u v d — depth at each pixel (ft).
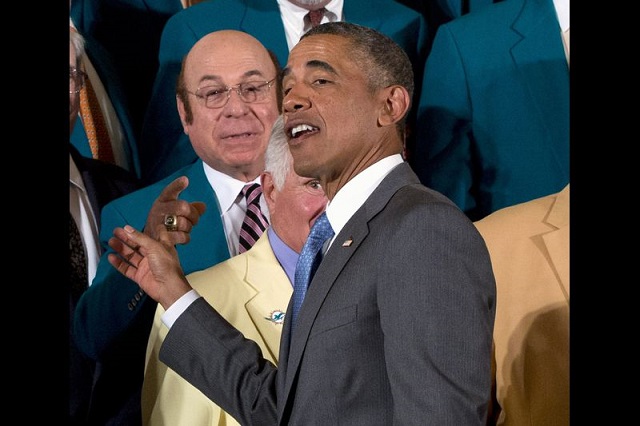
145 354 22.26
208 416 21.76
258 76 22.77
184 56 22.97
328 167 15.29
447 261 13.00
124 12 23.13
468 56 22.74
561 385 21.22
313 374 13.61
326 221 15.24
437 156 22.72
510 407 21.26
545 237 21.84
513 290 21.71
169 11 23.13
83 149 23.00
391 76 15.35
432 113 22.81
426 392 12.44
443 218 13.25
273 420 15.57
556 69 22.54
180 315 16.69
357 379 13.41
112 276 22.50
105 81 23.13
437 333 12.65
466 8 23.02
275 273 22.08
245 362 16.17
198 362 16.42
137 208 22.68
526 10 22.88
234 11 23.09
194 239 22.53
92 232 22.74
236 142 22.54
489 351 12.98
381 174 15.03
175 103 22.97
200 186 22.74
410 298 12.88
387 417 13.30
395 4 23.09
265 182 22.41
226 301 22.04
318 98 15.05
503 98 22.57
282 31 23.00
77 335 22.54
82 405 22.47
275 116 22.72
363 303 13.53
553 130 22.43
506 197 22.39
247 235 22.47
